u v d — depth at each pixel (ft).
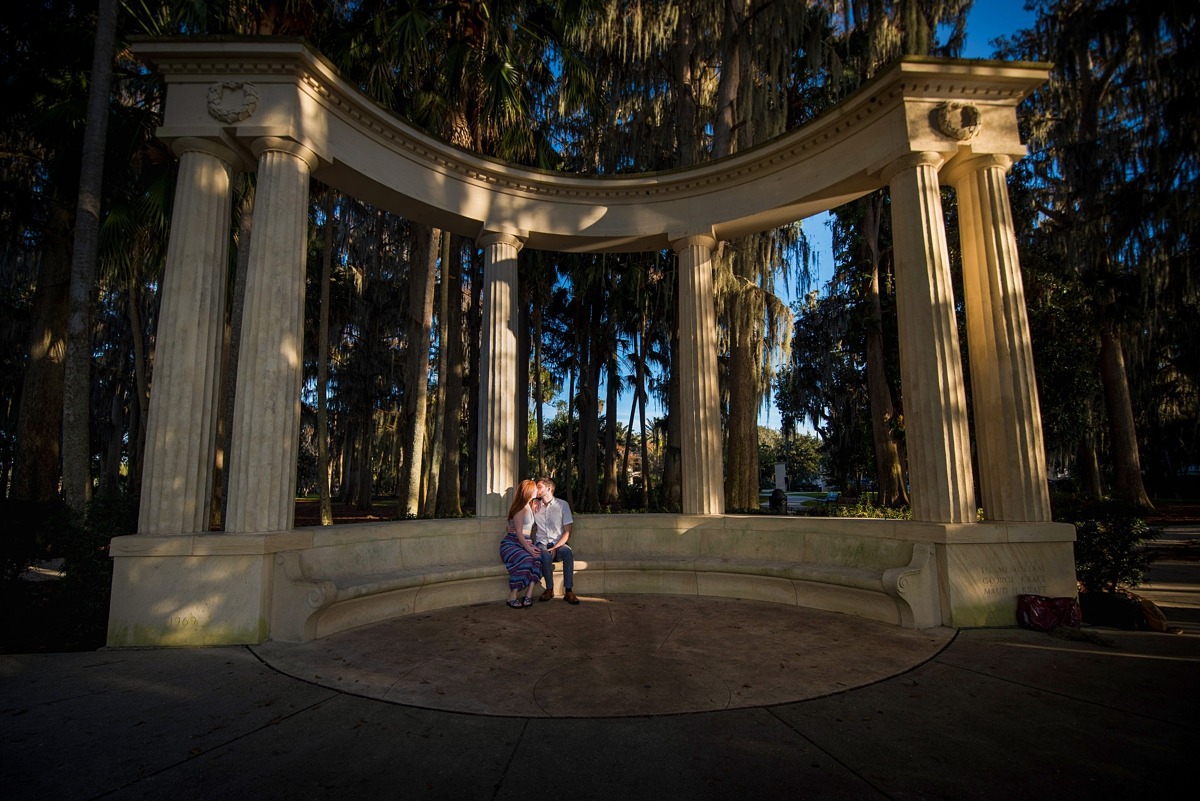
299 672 14.14
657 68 57.88
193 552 16.87
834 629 18.21
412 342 63.67
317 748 10.02
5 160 42.57
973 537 18.66
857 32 55.57
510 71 34.68
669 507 66.90
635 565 24.26
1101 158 64.90
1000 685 13.15
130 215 35.32
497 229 26.99
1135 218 61.87
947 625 18.45
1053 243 69.82
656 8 51.44
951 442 19.52
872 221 61.16
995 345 20.54
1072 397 40.81
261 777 8.98
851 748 9.95
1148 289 64.69
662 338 91.76
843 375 97.50
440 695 12.53
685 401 27.50
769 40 47.03
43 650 17.75
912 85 20.94
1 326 69.10
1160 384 96.17
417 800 8.26
